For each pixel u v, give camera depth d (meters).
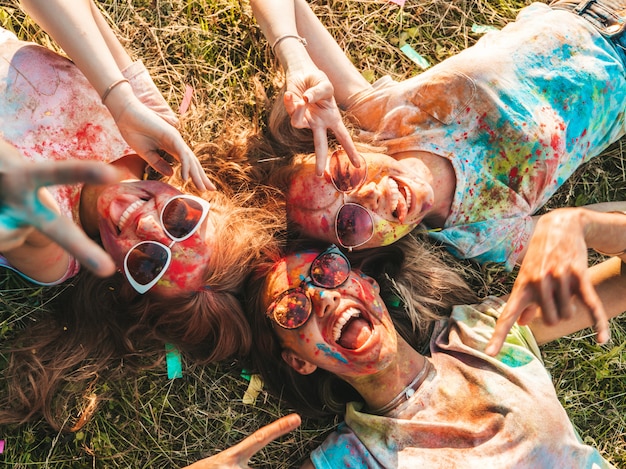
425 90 0.91
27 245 0.75
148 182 0.81
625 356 1.04
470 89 0.90
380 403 0.91
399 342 0.91
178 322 0.88
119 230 0.79
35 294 0.94
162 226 0.79
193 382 1.00
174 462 0.99
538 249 0.65
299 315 0.83
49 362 0.94
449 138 0.92
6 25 0.96
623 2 0.96
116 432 0.98
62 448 0.96
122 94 0.78
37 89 0.82
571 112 0.94
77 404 0.96
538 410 0.86
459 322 0.95
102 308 0.92
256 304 0.88
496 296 1.03
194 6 1.02
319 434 1.01
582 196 1.07
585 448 0.88
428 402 0.90
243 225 0.86
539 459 0.85
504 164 0.93
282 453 1.01
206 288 0.85
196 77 1.03
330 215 0.85
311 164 0.86
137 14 1.01
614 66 0.95
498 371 0.89
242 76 1.03
